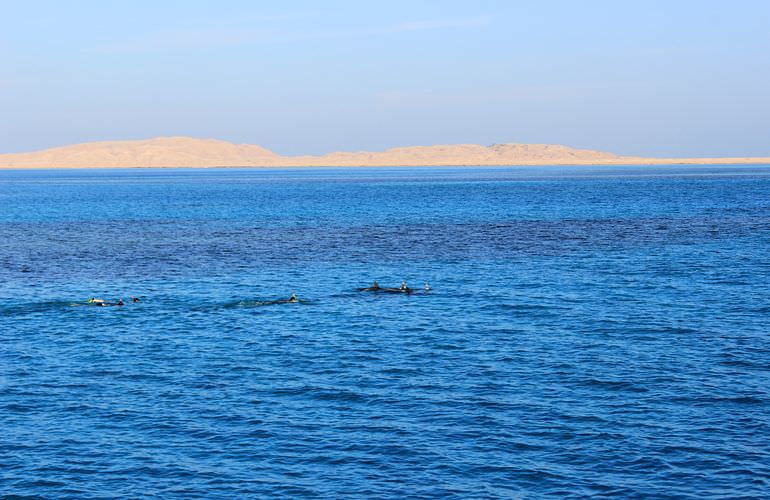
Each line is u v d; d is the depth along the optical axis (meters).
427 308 49.50
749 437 28.23
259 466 26.44
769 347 39.16
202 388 33.84
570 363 36.91
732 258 67.94
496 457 26.91
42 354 39.25
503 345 40.28
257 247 80.62
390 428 29.28
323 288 56.78
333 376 35.31
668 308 48.34
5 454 27.42
